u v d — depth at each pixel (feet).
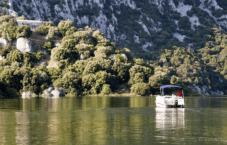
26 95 581.12
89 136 193.36
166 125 227.61
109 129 213.25
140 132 204.33
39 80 614.34
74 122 238.89
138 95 615.98
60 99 485.56
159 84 631.56
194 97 618.44
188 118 260.62
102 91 625.41
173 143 178.91
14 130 209.26
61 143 177.88
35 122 238.48
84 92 628.28
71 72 640.58
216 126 224.53
